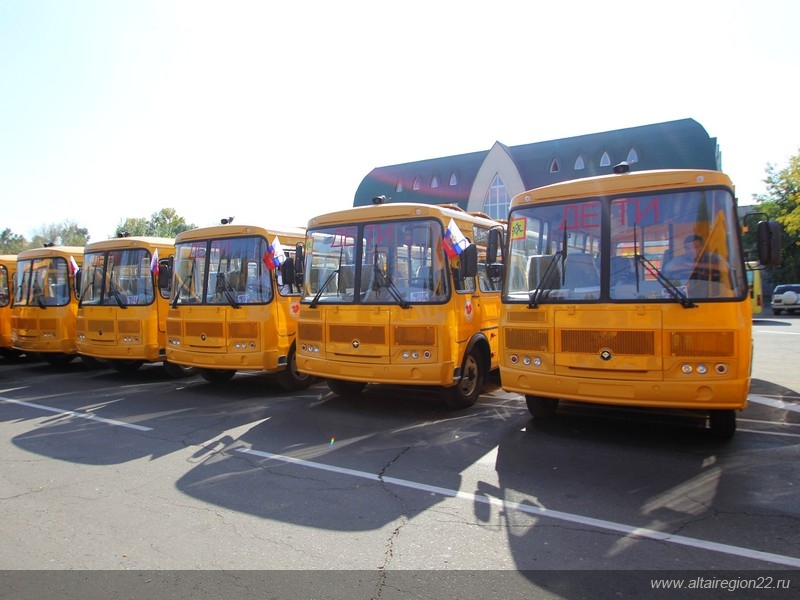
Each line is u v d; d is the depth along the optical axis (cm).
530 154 4634
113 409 879
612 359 605
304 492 512
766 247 594
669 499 480
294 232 1022
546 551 393
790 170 2347
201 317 964
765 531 418
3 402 954
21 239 8162
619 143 4338
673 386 578
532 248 679
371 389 1014
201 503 490
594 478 534
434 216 778
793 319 2805
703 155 4106
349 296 812
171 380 1162
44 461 616
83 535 429
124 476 563
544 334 650
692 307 575
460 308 784
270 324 926
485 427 726
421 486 522
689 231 596
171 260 1047
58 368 1389
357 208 837
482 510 466
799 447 617
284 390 1015
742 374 561
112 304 1123
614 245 626
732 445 627
